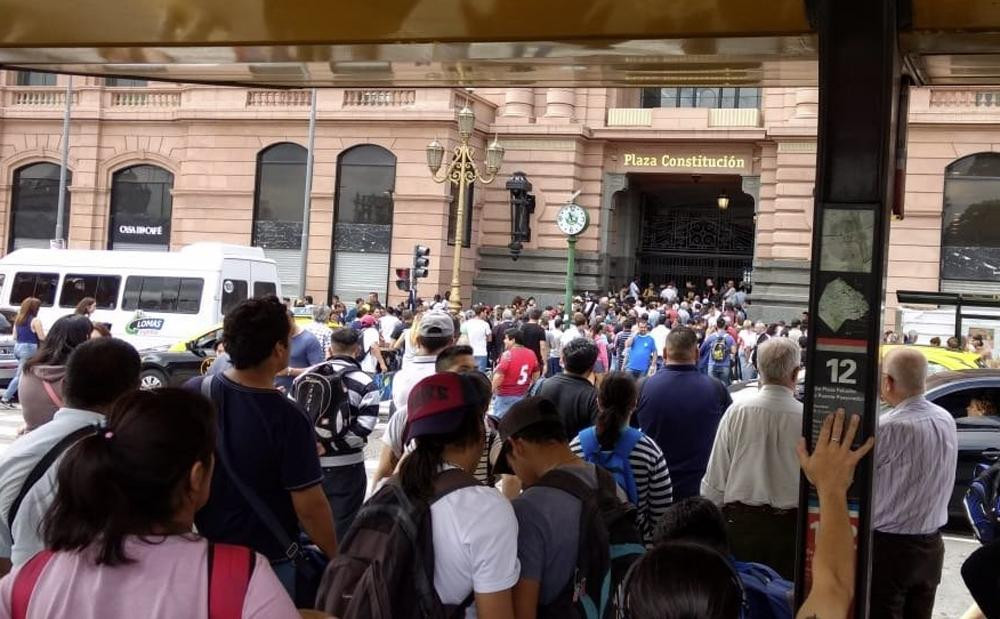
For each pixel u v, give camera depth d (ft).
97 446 7.50
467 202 107.14
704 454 20.02
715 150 110.11
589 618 11.09
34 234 123.13
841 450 11.44
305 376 19.43
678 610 6.81
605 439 16.07
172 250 116.78
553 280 111.34
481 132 111.55
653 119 110.52
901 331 69.56
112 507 7.36
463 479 10.54
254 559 7.58
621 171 112.78
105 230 119.96
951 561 28.76
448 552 10.15
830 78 12.23
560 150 111.45
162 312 77.61
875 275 11.95
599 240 112.98
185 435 7.70
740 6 13.34
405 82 20.71
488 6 14.43
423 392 10.78
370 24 15.67
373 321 70.79
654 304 98.43
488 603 10.09
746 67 16.94
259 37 16.87
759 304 104.99
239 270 79.15
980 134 95.20
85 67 20.26
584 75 18.81
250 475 12.99
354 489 19.56
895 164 14.34
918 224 97.09
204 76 20.84
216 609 7.25
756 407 17.67
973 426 32.27
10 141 122.52
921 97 96.78
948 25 12.75
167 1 15.38
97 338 12.94
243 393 13.21
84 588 7.30
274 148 113.80
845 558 10.76
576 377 20.54
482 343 63.93
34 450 11.68
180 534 7.70
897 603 16.24
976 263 96.02
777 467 17.42
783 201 104.06
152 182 119.44
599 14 14.25
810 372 12.13
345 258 111.04
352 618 9.95
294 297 111.96
